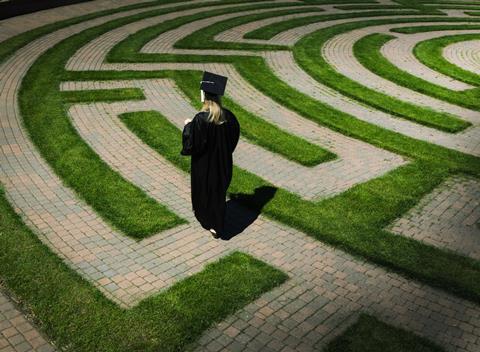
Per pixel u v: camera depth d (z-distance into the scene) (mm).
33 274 5895
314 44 17125
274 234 6996
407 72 14773
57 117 10398
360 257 6551
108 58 14539
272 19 20594
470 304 5809
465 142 10383
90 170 8367
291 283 6012
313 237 6961
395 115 11672
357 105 12188
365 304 5723
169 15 20703
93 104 11266
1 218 6926
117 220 7074
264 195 7930
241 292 5785
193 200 6656
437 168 9062
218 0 24219
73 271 6008
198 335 5176
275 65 14773
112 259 6301
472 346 5195
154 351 4957
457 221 7473
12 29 17406
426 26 21188
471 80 14375
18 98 11344
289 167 8938
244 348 5043
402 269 6309
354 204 7758
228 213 7457
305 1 25031
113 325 5227
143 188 8008
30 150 9008
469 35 19859
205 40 16969
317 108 11789
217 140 6336
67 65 13852
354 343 5141
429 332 5359
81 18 19531
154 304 5535
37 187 7828
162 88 12531
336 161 9250
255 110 11523
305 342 5145
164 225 7027
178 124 10453
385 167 9086
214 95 6207
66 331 5121
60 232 6777
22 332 5105
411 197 8031
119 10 21188
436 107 12281
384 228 7223
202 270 6160
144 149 9305
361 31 19453
